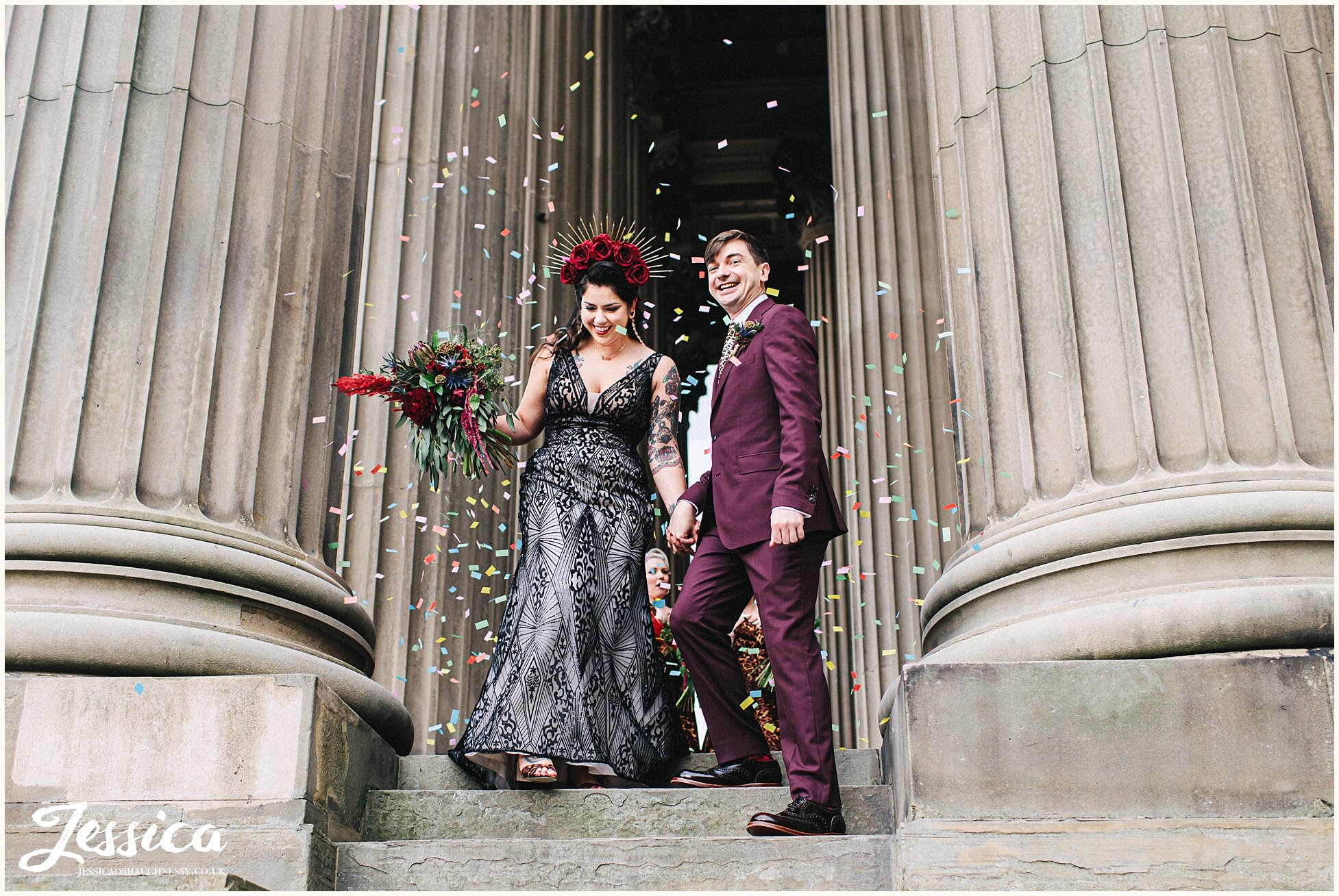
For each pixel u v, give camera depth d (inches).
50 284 170.4
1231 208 162.4
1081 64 175.6
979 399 176.2
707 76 783.1
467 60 326.6
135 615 152.9
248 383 174.4
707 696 164.6
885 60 378.0
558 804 155.6
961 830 127.3
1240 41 172.2
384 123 310.8
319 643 173.5
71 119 177.6
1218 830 124.0
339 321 195.5
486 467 171.6
